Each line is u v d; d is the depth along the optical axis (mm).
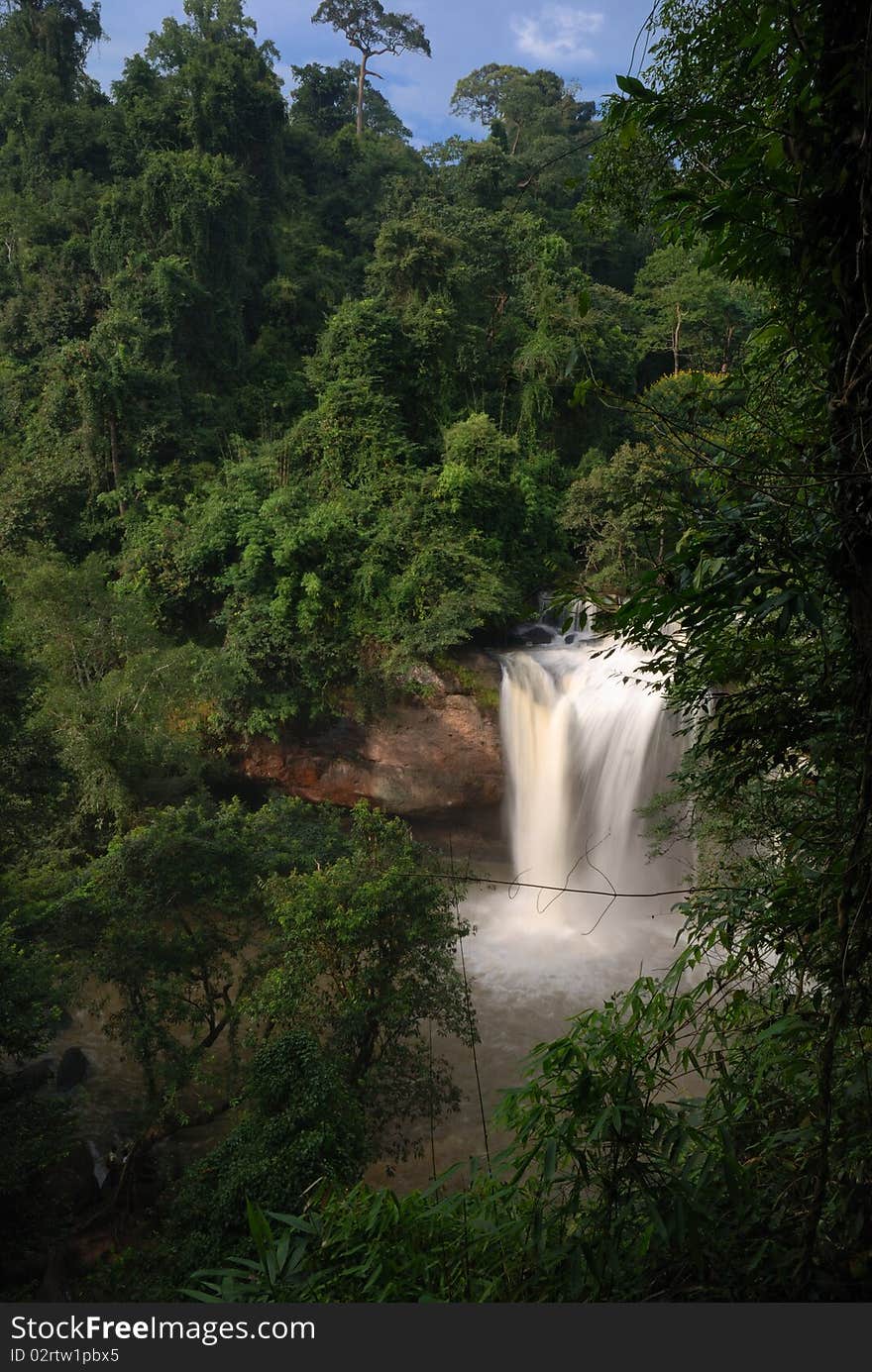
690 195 2934
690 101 3229
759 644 3475
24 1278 14398
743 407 3477
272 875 19688
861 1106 3117
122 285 44656
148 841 19766
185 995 20703
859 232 2605
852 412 2623
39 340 47219
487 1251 3682
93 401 39500
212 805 29359
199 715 32469
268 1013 16875
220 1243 11742
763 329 3316
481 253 47906
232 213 47062
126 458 40969
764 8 2660
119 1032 18484
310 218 60625
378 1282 3639
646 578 3195
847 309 2648
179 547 35500
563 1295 3371
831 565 2820
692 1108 3795
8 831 19641
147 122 50062
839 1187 3160
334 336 41562
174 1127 18969
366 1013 16500
